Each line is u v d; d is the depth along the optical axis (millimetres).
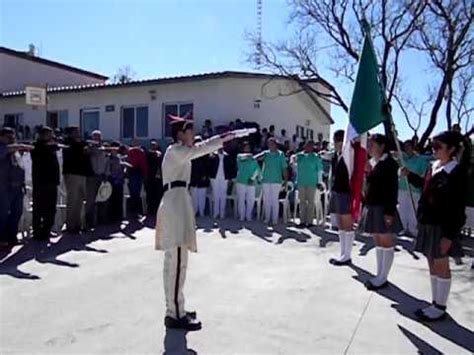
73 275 6773
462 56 18906
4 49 22547
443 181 5059
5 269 7062
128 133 19141
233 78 17625
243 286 6379
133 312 5336
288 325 5031
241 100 18016
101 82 26969
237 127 15727
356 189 6781
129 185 12523
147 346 4465
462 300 5918
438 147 5152
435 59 19562
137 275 6801
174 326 4879
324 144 14867
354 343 4609
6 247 8508
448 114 19750
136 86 18625
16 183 8617
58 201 10453
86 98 20031
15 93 21438
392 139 6422
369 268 7387
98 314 5258
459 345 4590
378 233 6305
